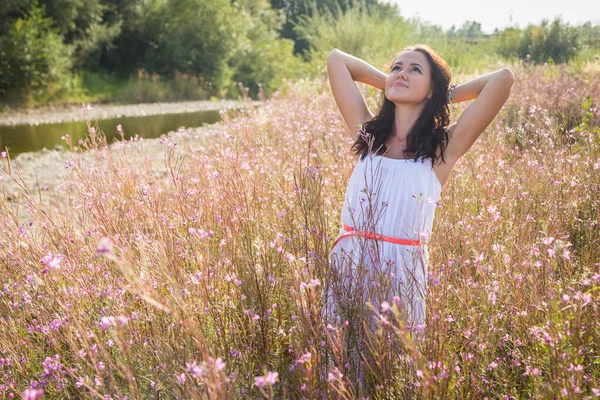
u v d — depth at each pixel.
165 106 22.75
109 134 13.36
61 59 21.59
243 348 2.28
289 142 4.55
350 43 16.45
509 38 20.80
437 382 1.73
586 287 2.31
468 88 2.70
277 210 3.11
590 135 4.06
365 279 2.24
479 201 3.46
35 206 2.98
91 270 2.71
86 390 2.02
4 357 2.29
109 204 3.26
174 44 27.36
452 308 2.37
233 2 32.25
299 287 2.10
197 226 2.95
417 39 16.36
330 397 1.78
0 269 2.73
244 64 30.44
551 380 1.72
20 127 15.28
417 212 2.38
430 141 2.46
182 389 1.86
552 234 2.55
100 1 27.12
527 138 4.50
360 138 2.66
